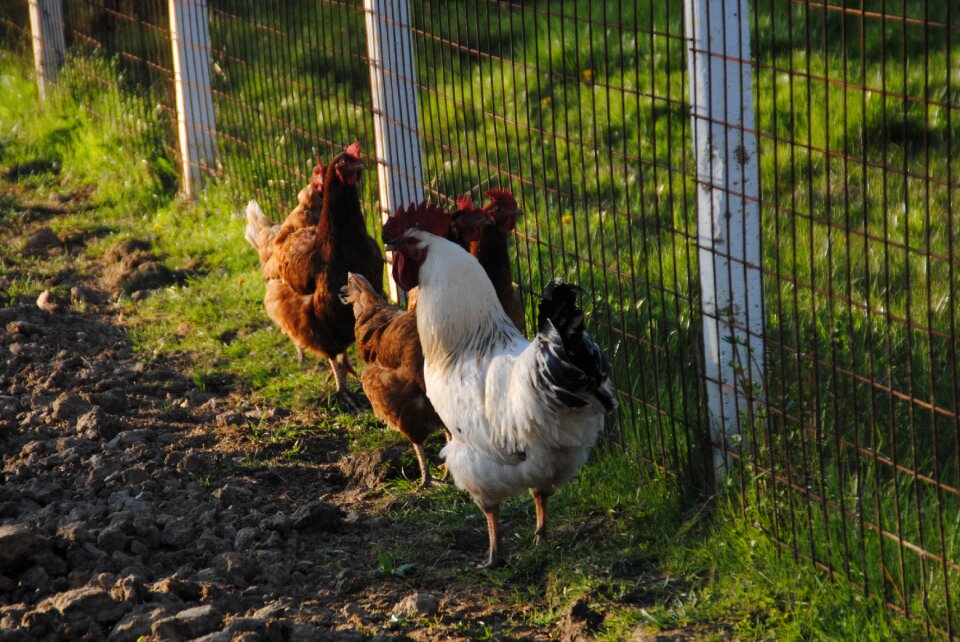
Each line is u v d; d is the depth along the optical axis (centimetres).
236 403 645
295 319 626
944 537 393
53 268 849
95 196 988
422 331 464
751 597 415
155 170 994
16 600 425
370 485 551
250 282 797
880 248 650
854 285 615
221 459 570
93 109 1115
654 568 452
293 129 890
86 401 622
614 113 930
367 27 660
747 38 422
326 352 634
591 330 562
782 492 433
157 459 558
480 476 445
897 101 847
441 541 492
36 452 564
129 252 866
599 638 406
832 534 411
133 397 647
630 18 1122
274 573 455
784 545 428
